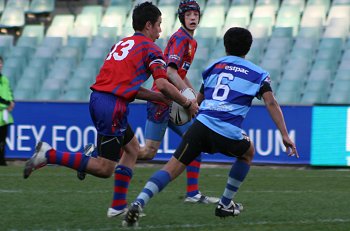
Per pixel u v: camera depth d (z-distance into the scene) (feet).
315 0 213.05
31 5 246.06
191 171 87.86
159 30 70.64
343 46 198.29
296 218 73.97
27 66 222.89
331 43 197.57
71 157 66.64
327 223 70.13
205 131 65.92
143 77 68.33
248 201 89.25
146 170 139.33
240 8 218.38
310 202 88.43
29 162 65.21
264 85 66.18
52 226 66.85
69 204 84.12
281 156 147.43
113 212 71.72
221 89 66.95
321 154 145.59
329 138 145.48
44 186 106.11
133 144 71.51
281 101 185.98
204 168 144.77
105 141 67.72
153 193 64.54
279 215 76.28
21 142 160.04
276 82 192.24
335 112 145.07
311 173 133.80
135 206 63.46
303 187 108.06
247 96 66.44
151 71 67.97
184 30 90.68
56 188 103.30
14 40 245.04
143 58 68.03
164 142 152.76
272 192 100.48
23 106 159.74
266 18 211.82
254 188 106.22
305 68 193.06
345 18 204.54
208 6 222.69
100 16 234.99
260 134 148.66
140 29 69.87
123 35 224.12
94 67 212.23
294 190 103.50
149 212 78.23
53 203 84.99
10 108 149.79
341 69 188.34
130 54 67.92
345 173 134.10
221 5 222.28
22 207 81.20
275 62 196.24
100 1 246.27
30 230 64.44
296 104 146.82
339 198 93.15
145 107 153.89
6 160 161.27
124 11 231.30
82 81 206.90
